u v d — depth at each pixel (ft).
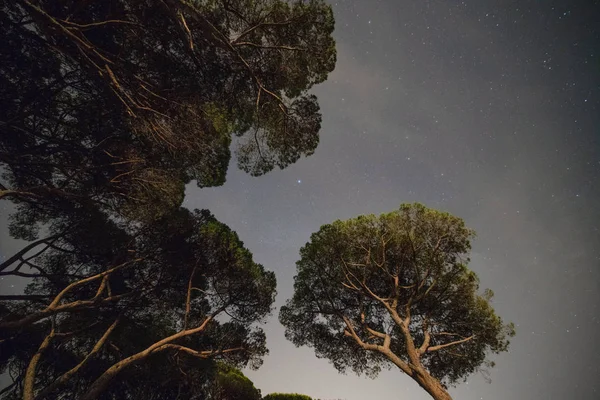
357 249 35.83
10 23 17.39
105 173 25.27
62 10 18.80
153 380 32.40
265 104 26.17
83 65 19.20
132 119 21.77
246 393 40.93
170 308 34.53
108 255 32.76
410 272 34.68
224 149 29.63
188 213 35.83
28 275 26.07
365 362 35.45
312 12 23.85
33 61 20.54
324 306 36.35
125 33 21.30
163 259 34.32
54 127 23.48
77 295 31.19
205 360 36.63
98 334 31.07
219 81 25.44
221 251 36.04
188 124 23.77
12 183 25.38
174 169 28.17
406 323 28.78
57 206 28.60
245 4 23.02
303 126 27.86
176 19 17.61
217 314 33.88
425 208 34.94
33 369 23.15
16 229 32.30
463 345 32.96
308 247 37.91
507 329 31.55
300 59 25.09
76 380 29.78
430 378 23.82
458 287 33.19
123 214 28.71
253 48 24.27
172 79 23.84
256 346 35.32
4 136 21.54
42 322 29.27
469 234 32.73
